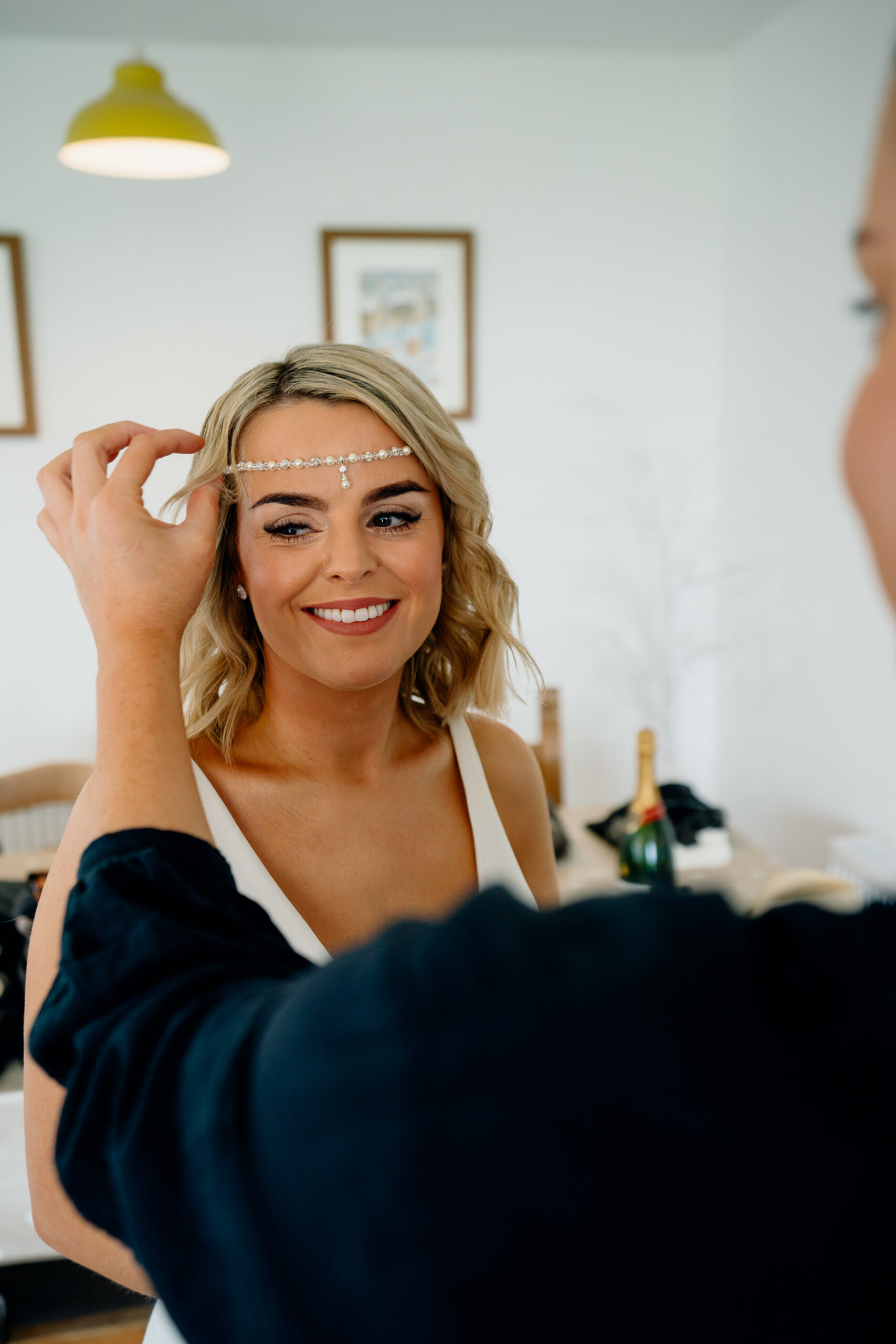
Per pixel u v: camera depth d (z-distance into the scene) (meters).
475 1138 0.29
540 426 3.44
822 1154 0.28
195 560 0.52
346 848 0.93
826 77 2.67
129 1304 1.62
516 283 3.34
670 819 2.24
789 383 2.99
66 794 2.54
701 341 3.46
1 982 1.54
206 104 3.10
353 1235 0.30
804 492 2.93
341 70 3.13
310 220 3.20
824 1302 0.28
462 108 3.20
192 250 3.17
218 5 2.77
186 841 0.43
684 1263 0.28
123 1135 0.36
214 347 3.23
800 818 3.06
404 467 0.87
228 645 0.94
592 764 3.67
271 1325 0.32
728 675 3.53
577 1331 0.29
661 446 3.51
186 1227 0.34
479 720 1.19
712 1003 0.29
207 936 0.40
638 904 0.32
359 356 0.87
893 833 2.58
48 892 0.70
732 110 3.26
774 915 0.32
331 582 0.85
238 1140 0.32
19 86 3.00
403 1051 0.29
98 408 3.21
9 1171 1.45
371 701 0.91
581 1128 0.28
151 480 3.21
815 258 2.79
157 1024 0.37
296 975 0.40
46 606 3.27
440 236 3.23
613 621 3.58
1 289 3.07
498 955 0.30
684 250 3.39
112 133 2.15
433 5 2.81
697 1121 0.28
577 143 3.27
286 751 0.92
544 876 1.23
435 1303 0.29
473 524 0.99
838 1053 0.28
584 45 3.16
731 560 3.46
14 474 3.19
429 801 1.02
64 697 3.33
